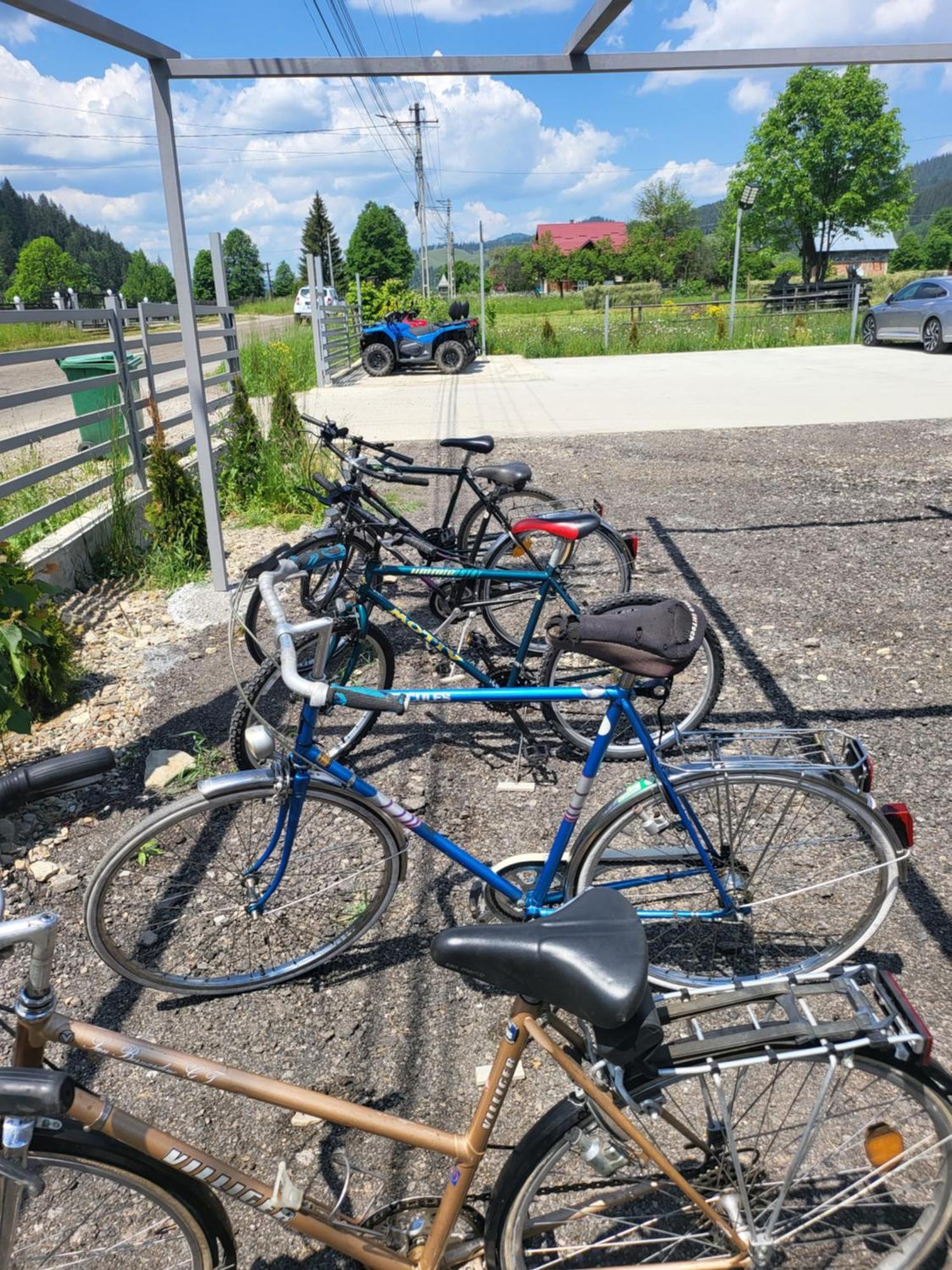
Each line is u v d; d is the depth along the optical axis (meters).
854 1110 1.82
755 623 4.99
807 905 2.80
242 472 7.97
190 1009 2.60
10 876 3.16
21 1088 1.21
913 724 3.85
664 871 2.59
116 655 4.96
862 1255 1.82
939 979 2.53
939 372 14.76
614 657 2.14
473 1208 1.78
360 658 3.83
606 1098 1.55
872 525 6.67
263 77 4.36
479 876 2.36
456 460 9.35
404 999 2.60
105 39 3.90
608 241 83.06
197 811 2.39
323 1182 2.09
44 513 5.66
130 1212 2.01
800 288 30.48
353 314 21.31
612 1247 1.76
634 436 10.50
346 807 2.46
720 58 4.18
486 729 3.99
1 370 18.77
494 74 4.15
